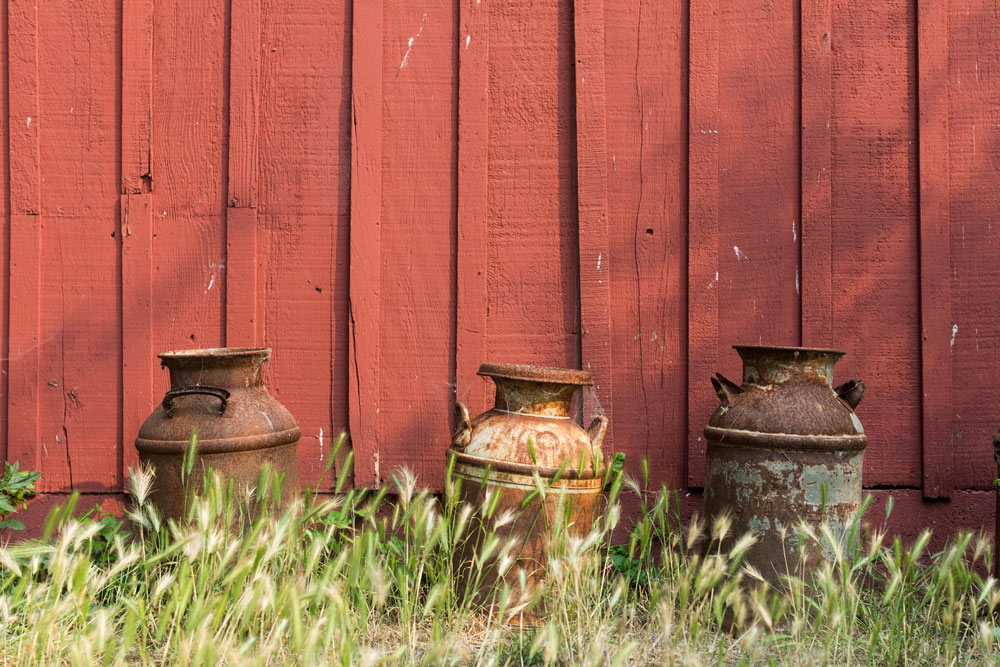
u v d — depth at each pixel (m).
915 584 3.32
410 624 3.01
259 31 3.95
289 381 3.93
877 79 3.90
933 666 2.83
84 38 3.94
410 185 3.95
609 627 2.86
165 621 2.49
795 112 3.90
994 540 3.76
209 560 2.89
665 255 3.92
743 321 3.90
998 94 3.87
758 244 3.90
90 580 2.84
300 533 3.19
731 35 3.93
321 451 3.91
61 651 2.55
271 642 2.47
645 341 3.91
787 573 3.19
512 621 3.22
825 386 3.37
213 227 3.93
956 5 3.89
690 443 3.87
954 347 3.85
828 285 3.87
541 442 3.26
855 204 3.89
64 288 3.92
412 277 3.94
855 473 3.30
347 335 3.94
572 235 3.94
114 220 3.92
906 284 3.88
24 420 3.89
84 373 3.91
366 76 3.94
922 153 3.86
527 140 3.95
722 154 3.91
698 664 2.57
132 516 3.07
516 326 3.93
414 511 3.14
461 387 3.90
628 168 3.93
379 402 3.92
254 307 3.92
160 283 3.93
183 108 3.94
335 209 3.95
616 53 3.94
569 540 2.91
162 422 3.32
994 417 3.84
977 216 3.86
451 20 3.96
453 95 3.96
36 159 3.92
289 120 3.95
